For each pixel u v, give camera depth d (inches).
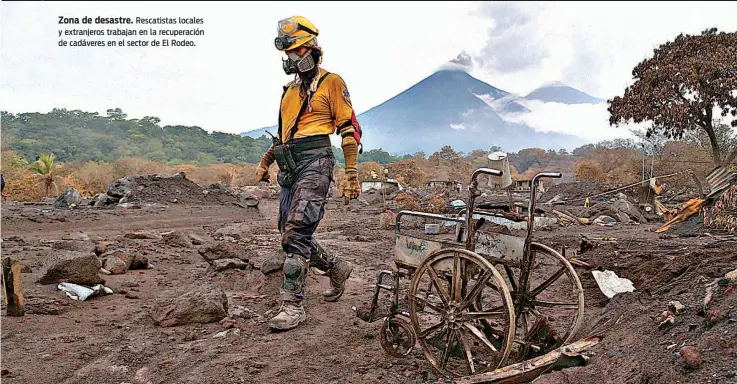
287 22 214.4
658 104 1489.9
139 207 904.3
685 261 256.2
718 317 139.9
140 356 179.6
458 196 1672.0
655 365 130.6
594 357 150.9
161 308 215.5
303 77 219.5
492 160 198.8
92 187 2434.8
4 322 204.1
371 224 845.2
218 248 322.0
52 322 210.4
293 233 212.7
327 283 303.4
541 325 174.4
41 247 390.9
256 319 225.8
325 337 204.1
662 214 979.3
